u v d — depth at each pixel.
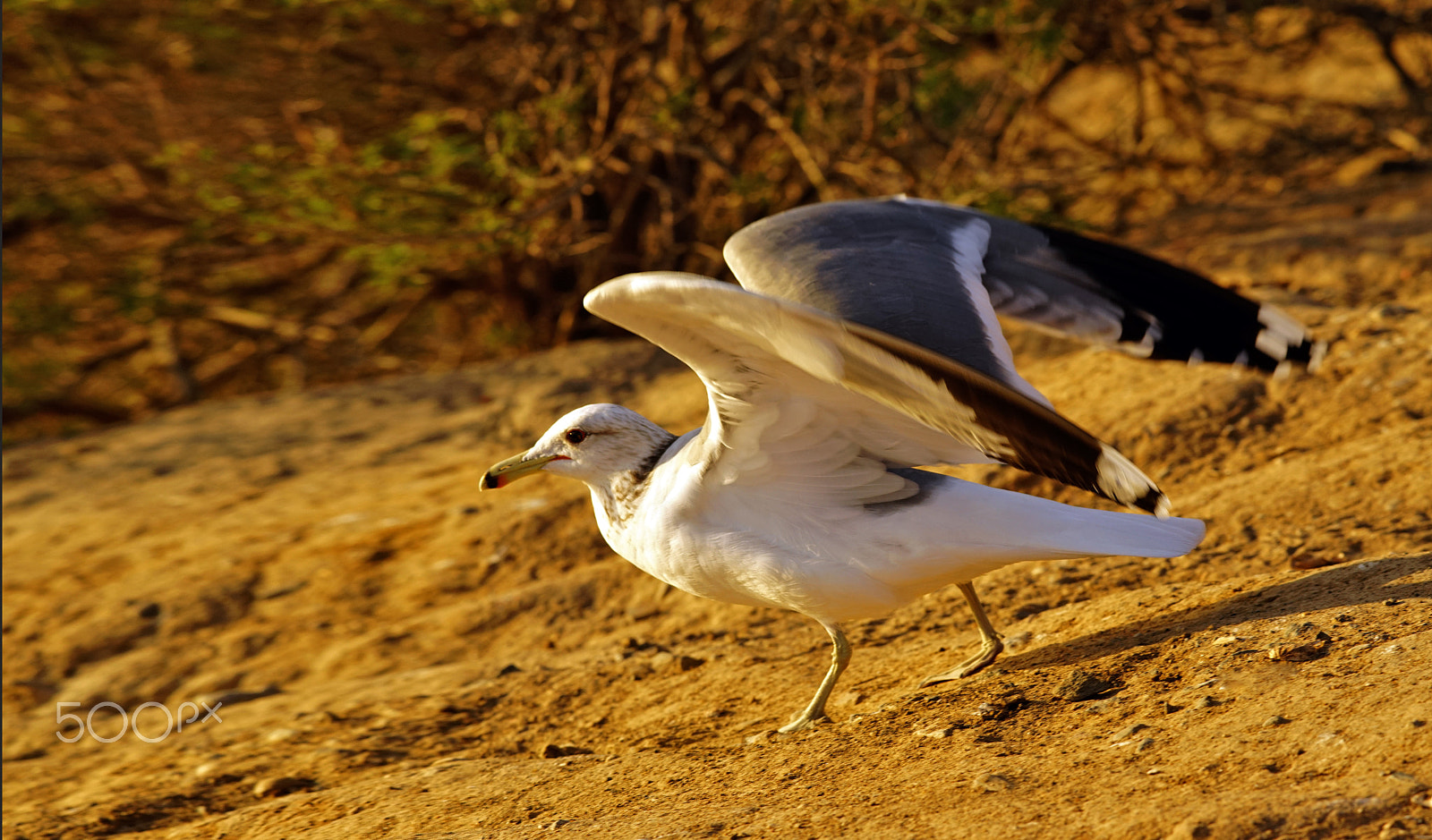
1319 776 4.67
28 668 12.14
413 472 15.97
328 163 20.44
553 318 24.23
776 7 21.11
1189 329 6.86
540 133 21.92
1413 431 9.48
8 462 19.20
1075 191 24.31
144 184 24.64
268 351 28.28
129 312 24.69
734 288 4.79
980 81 22.81
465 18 22.36
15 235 25.70
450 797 6.82
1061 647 7.06
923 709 6.57
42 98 24.27
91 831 7.68
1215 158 24.38
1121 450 10.74
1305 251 15.31
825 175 21.27
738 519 6.61
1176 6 23.36
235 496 16.19
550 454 7.25
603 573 11.34
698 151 20.67
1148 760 5.19
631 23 22.06
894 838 4.86
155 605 12.88
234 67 23.91
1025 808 4.92
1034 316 7.01
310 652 11.40
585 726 8.08
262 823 7.10
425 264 22.55
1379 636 5.85
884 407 5.92
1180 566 8.29
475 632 10.93
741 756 6.60
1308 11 24.84
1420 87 25.23
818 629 9.02
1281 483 9.15
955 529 6.20
